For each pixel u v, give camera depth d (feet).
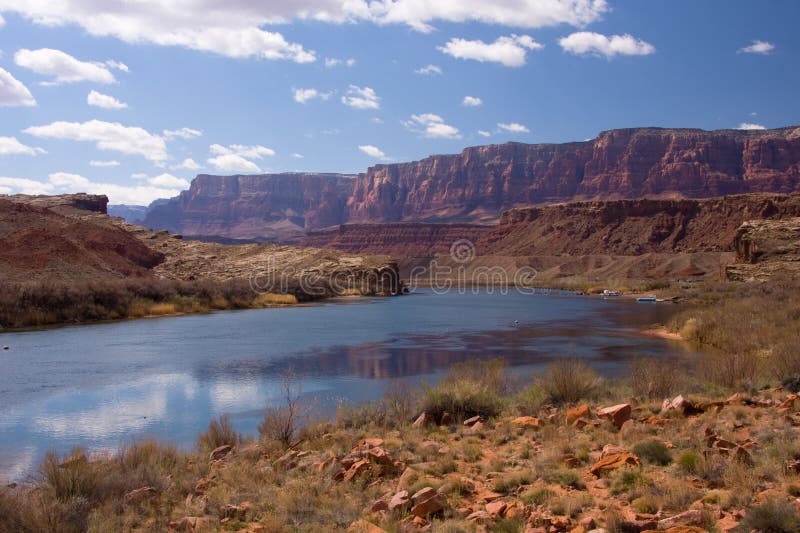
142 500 30.71
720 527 21.66
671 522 22.15
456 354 105.09
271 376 83.71
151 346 115.85
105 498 30.58
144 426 56.95
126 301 182.80
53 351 108.27
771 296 142.51
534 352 106.63
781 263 224.94
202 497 30.89
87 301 171.63
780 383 53.11
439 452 37.29
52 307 160.97
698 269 404.77
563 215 615.57
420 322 169.17
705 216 514.27
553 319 178.29
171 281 225.76
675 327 136.26
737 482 26.50
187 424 57.62
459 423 46.60
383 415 49.26
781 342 75.10
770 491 24.91
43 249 209.56
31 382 79.30
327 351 109.60
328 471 33.68
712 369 61.36
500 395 60.80
